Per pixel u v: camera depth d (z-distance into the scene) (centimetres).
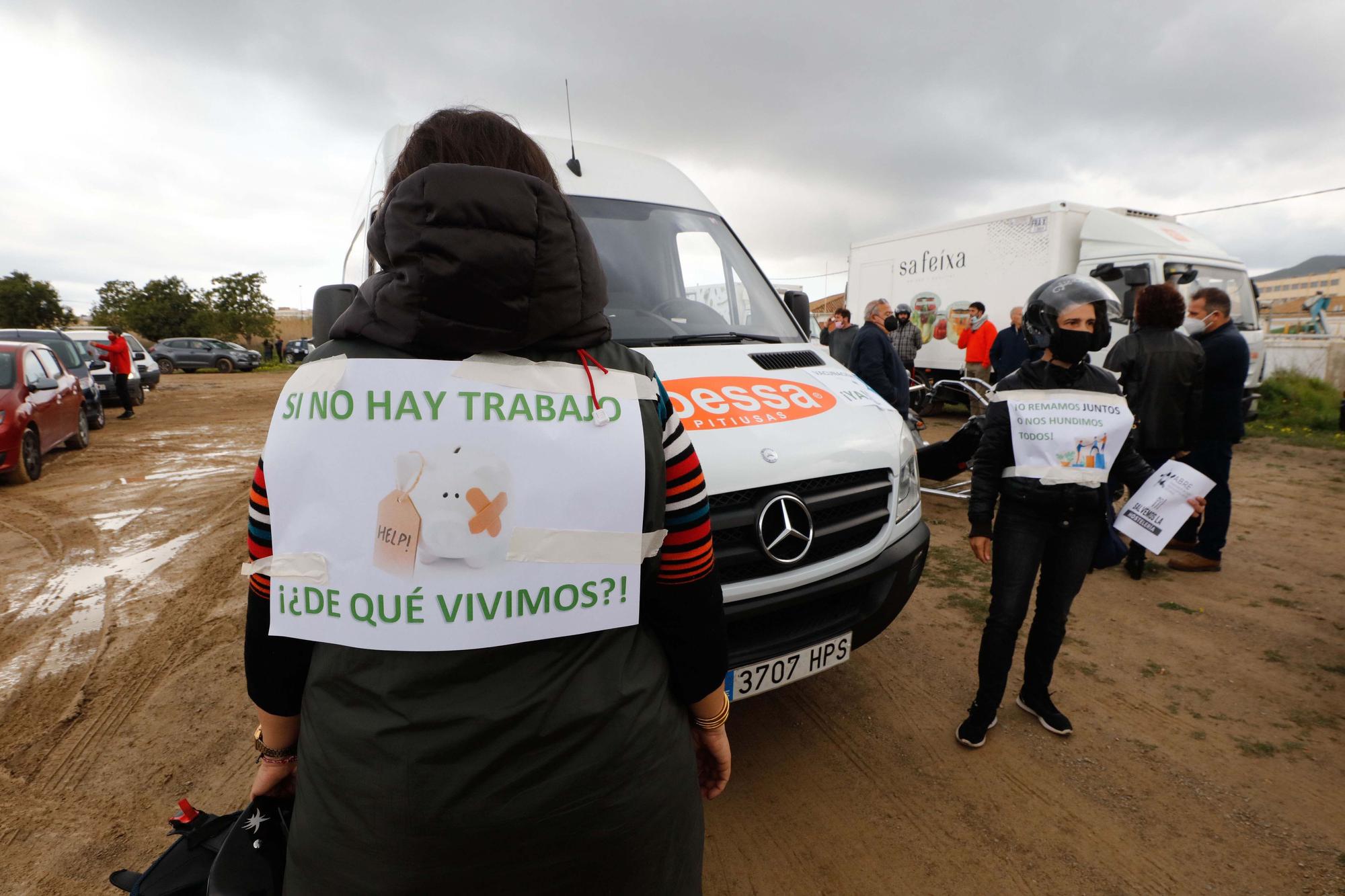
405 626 89
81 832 235
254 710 310
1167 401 417
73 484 769
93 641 377
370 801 89
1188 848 228
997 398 271
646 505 98
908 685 325
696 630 108
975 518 273
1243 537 539
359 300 94
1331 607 408
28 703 316
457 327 86
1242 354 431
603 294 99
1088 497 260
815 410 261
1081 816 242
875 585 253
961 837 233
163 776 265
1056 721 287
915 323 1181
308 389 92
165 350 3017
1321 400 1102
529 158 101
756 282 364
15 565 500
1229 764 268
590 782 94
